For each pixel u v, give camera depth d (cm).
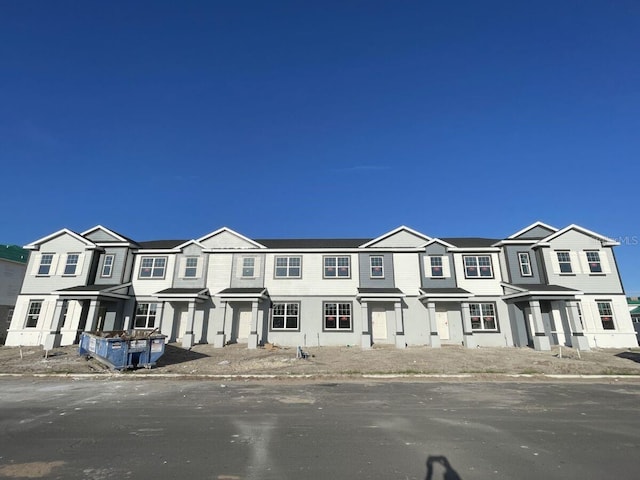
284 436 670
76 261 2688
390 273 2620
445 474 505
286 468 523
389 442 636
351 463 543
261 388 1191
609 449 603
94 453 581
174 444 625
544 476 499
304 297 2606
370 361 1766
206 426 735
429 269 2620
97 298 2398
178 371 1555
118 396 1052
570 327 2306
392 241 2714
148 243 3061
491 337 2464
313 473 507
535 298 2227
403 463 543
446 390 1155
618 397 1039
